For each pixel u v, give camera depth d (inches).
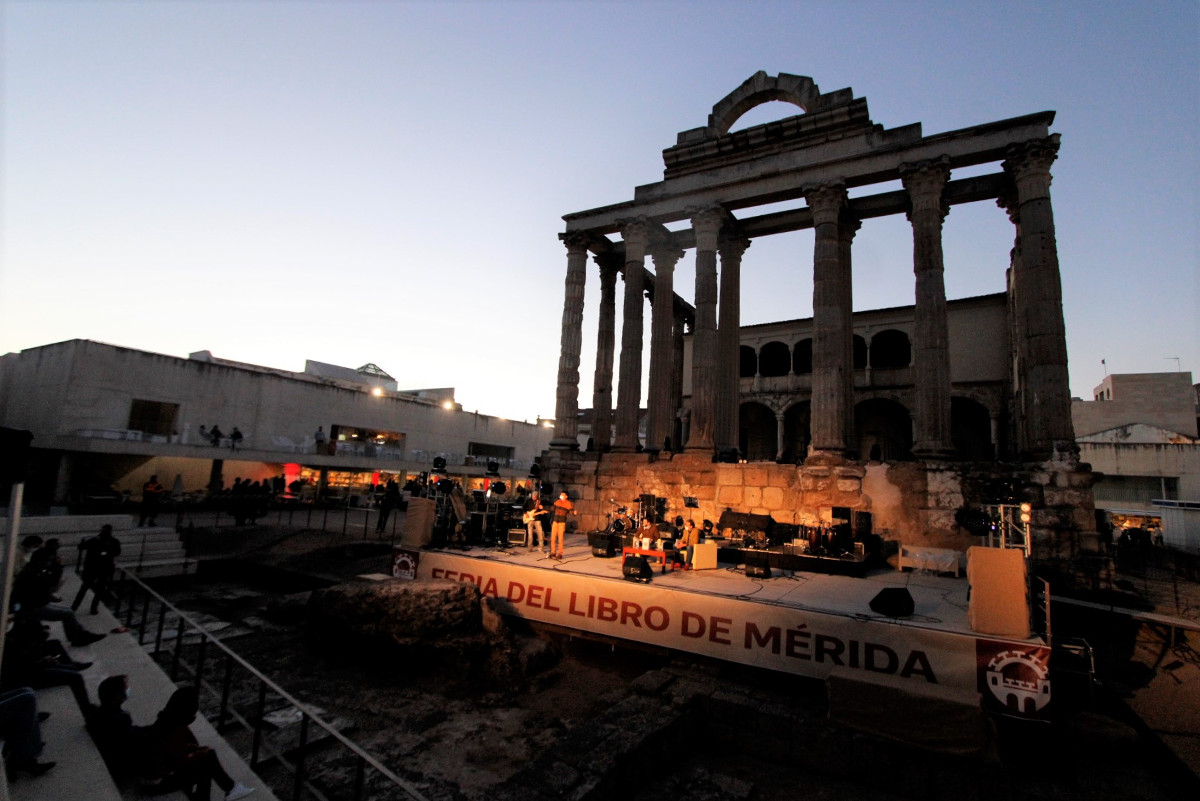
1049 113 677.3
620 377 936.9
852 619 393.4
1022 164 687.1
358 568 706.2
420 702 414.6
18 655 298.8
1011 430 1059.9
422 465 1557.6
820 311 765.3
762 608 426.6
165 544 776.3
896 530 665.6
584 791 267.6
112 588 624.7
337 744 346.3
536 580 534.3
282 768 312.7
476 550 635.5
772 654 415.2
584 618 500.4
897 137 759.1
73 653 375.2
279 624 565.6
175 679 347.9
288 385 1421.0
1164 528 1055.6
